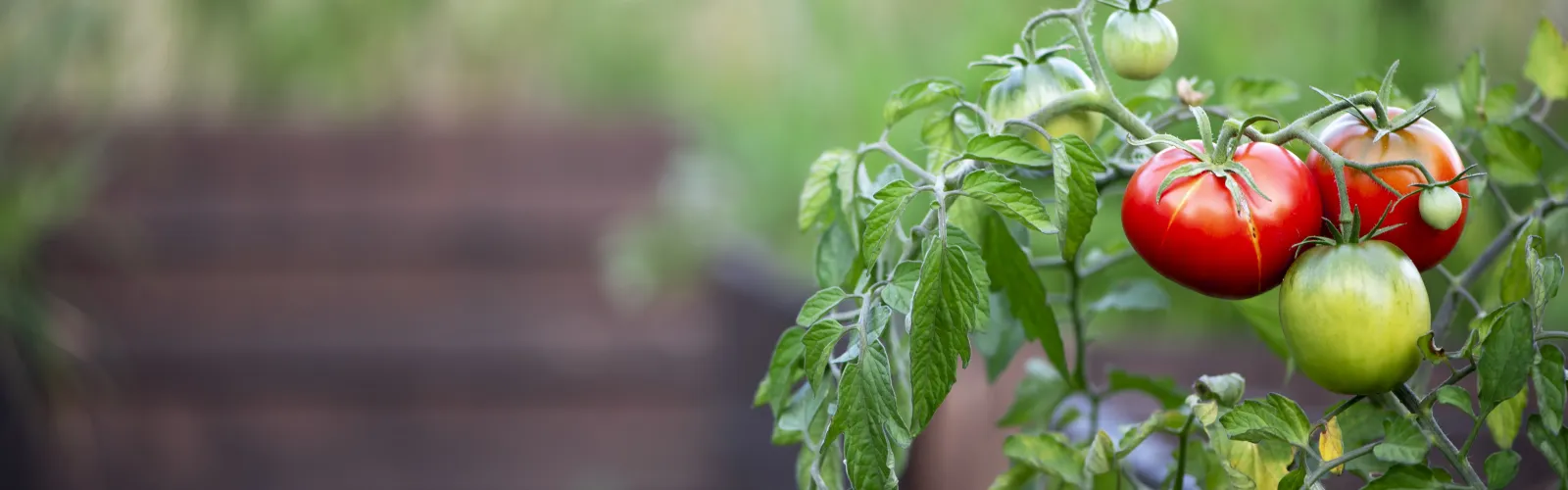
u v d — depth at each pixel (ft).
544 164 27.55
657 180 27.61
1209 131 4.85
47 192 20.35
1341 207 4.81
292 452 26.91
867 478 4.88
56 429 22.75
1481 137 5.62
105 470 25.07
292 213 26.68
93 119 22.52
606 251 27.20
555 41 27.91
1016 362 10.09
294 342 26.76
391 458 27.17
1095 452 5.35
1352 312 4.77
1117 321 13.78
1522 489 9.00
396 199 27.17
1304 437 4.90
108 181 25.29
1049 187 5.73
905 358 5.55
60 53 19.58
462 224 27.35
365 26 23.53
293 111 26.40
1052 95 5.18
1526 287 5.27
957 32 15.72
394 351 27.12
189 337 26.32
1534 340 4.78
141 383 26.08
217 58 22.82
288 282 26.86
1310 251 4.84
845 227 5.36
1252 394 11.27
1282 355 5.76
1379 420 5.31
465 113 27.53
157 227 25.99
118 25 20.59
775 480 20.17
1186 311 13.19
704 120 26.13
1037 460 5.49
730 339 22.39
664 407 27.45
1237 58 12.55
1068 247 4.99
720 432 23.82
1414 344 4.79
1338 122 4.97
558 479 27.30
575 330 27.43
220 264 26.45
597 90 28.19
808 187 5.44
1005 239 5.37
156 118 25.68
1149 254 4.91
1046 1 14.01
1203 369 12.73
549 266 27.63
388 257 27.25
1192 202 4.83
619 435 27.50
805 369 5.04
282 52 23.00
